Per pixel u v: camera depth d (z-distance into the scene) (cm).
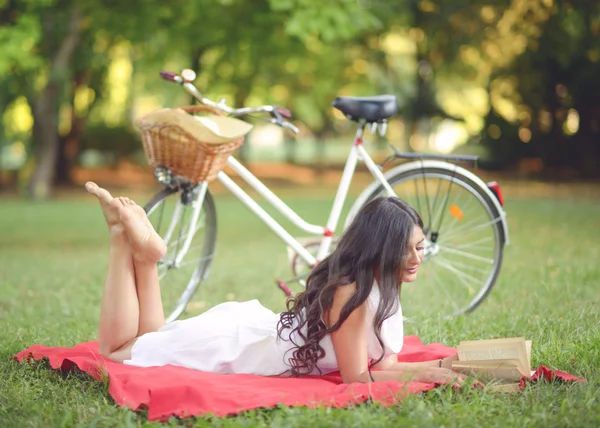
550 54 2009
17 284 697
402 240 324
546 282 612
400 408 304
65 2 1570
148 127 430
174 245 493
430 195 525
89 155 2873
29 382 347
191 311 559
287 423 286
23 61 1267
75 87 2225
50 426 296
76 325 501
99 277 721
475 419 293
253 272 748
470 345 339
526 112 2289
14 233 1197
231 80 2098
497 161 2359
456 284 616
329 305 329
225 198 1970
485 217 524
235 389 324
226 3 1108
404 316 515
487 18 1980
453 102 2812
